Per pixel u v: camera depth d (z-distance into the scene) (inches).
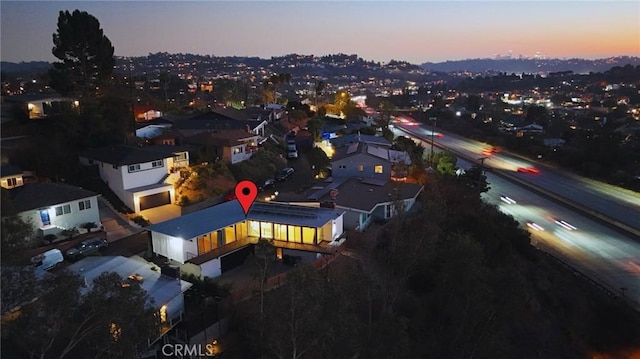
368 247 1054.4
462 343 770.8
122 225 1192.8
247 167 1676.9
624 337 1129.4
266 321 557.3
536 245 1568.7
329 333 498.6
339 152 1911.9
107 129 1598.2
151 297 680.4
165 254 992.2
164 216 1283.2
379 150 1845.5
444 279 818.2
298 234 1039.6
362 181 1556.3
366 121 3339.1
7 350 395.2
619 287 1293.1
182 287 753.0
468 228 1273.4
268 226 1062.4
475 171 1892.2
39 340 377.4
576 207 1979.6
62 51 1744.6
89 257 886.4
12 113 1520.7
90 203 1131.3
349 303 577.0
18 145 1375.5
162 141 1771.7
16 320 382.0
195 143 1734.7
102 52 1804.9
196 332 712.4
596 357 1093.8
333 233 1064.8
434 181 1642.5
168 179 1398.9
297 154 2170.3
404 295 899.4
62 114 1563.7
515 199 2108.8
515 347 974.4
